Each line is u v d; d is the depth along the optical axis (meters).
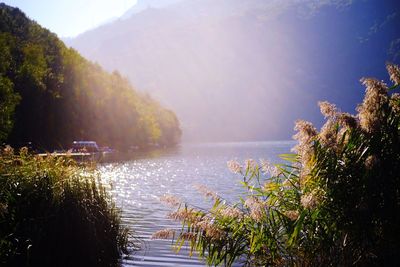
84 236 12.48
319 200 7.12
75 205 12.57
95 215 13.22
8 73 82.44
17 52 102.38
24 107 79.62
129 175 53.56
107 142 121.00
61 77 96.12
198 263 13.84
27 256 11.38
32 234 11.78
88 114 105.56
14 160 13.22
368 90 7.41
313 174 7.23
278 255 7.69
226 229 7.96
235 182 45.03
